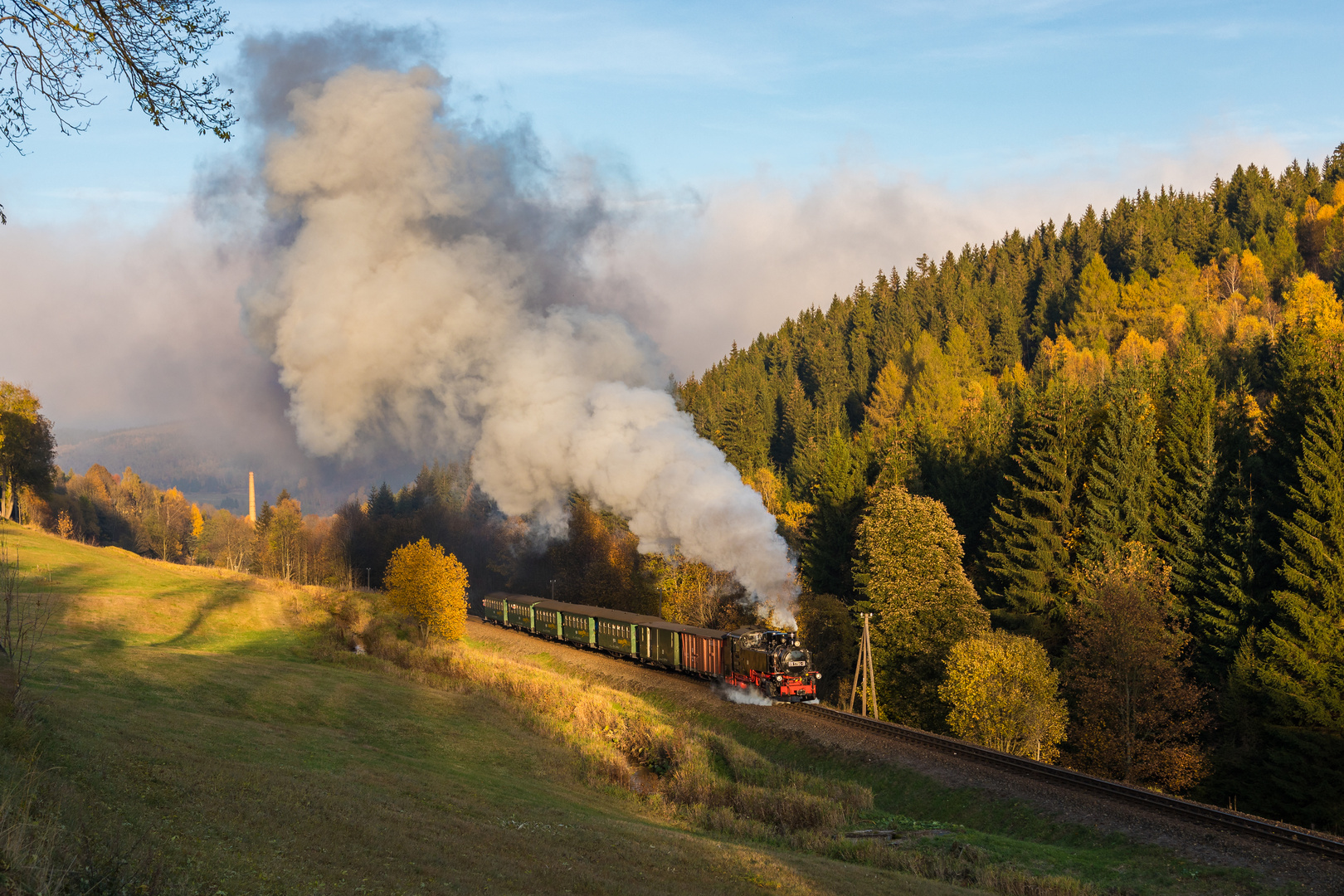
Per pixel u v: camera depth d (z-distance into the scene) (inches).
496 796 1043.3
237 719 1282.0
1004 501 2488.9
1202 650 1899.6
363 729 1390.3
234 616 2324.1
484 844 778.2
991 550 2583.7
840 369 6496.1
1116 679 1718.8
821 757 1486.2
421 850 709.3
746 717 1727.4
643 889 721.0
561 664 2404.0
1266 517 1951.3
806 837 1091.9
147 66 461.4
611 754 1507.1
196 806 684.7
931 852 1021.8
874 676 1919.3
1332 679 1589.6
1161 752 1626.5
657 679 2111.2
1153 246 6628.9
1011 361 6210.6
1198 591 1990.7
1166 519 2166.6
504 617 3061.0
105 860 506.9
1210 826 987.9
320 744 1186.6
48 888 426.9
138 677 1405.0
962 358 6067.9
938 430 3725.4
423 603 2439.7
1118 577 1819.6
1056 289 6860.2
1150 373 2760.8
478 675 2022.6
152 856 534.3
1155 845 975.0
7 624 1093.8
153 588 2455.7
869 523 2349.9
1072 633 2030.0
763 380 6550.2
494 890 642.8
